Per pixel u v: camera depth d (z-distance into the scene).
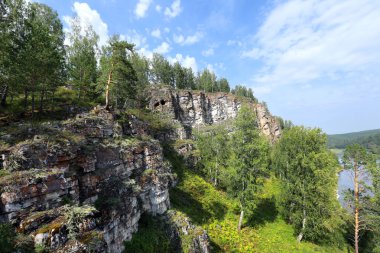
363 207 22.69
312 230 25.44
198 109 73.00
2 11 17.48
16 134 12.80
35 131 13.55
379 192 21.27
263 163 27.28
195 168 39.50
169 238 16.83
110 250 12.21
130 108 41.88
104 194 14.19
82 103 29.25
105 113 22.47
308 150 26.92
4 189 8.81
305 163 25.94
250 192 26.12
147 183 18.73
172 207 22.33
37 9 30.14
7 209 8.63
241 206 26.83
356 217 23.50
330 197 25.52
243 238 24.06
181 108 68.31
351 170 23.72
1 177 9.43
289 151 29.34
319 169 25.31
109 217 12.55
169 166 28.94
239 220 26.08
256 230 26.66
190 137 56.53
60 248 8.18
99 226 11.10
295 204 27.62
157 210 18.89
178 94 69.00
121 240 13.52
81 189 12.96
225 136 41.75
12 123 17.00
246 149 26.58
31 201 9.46
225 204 30.64
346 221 28.38
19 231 8.28
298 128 29.27
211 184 36.53
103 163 15.69
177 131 48.66
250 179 26.30
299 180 26.64
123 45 24.34
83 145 14.70
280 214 31.05
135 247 14.39
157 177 19.92
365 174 22.45
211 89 96.50
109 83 24.42
